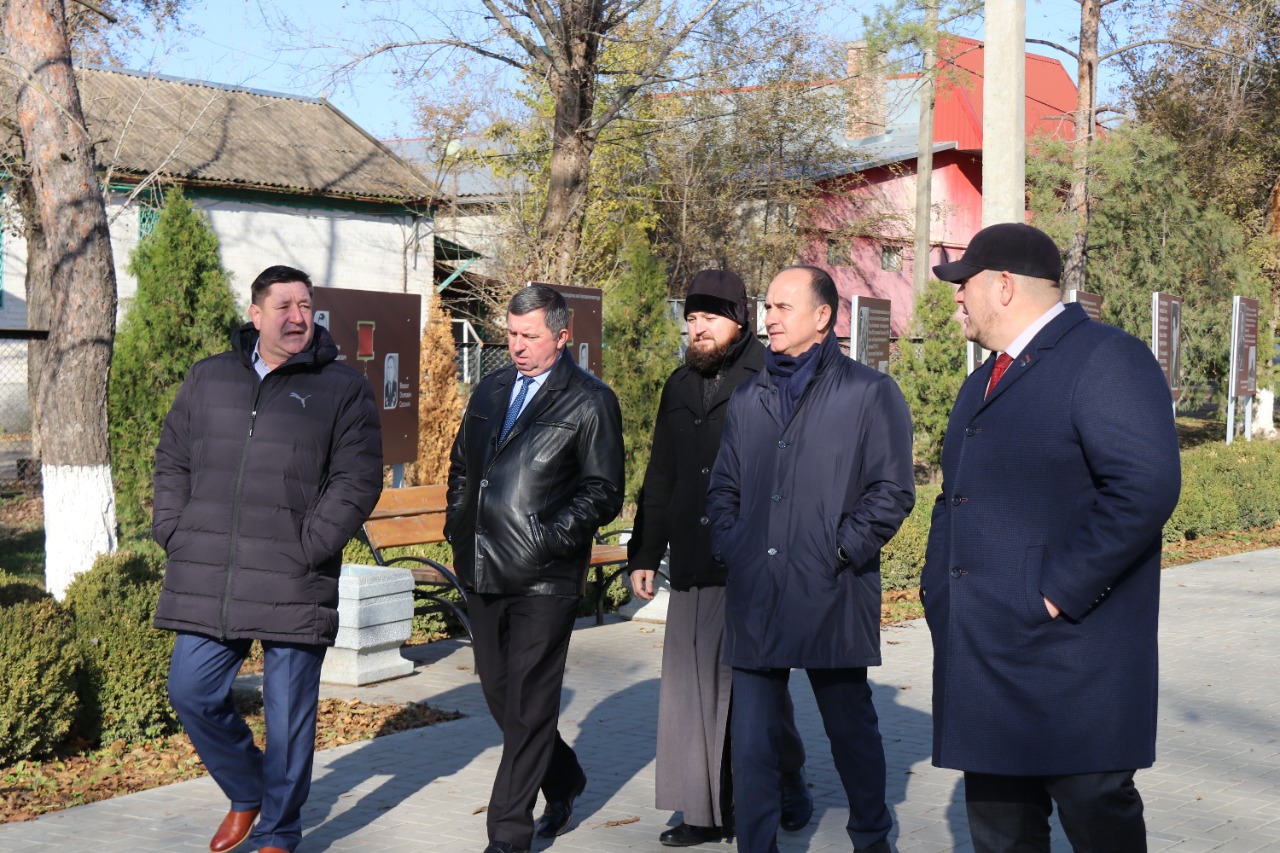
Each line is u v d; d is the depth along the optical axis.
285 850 4.50
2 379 23.89
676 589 4.82
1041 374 3.35
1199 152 30.06
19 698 5.57
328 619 4.55
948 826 5.09
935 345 15.16
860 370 4.39
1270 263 29.80
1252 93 28.52
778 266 31.53
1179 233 27.05
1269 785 5.77
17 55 7.73
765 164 31.41
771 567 4.26
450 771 5.76
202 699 4.52
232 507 4.47
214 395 4.56
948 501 3.50
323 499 4.52
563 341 4.81
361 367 10.12
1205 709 7.22
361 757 5.98
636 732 6.50
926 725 6.71
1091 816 3.30
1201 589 11.85
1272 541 15.40
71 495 7.79
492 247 30.05
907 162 36.19
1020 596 3.30
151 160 23.20
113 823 4.98
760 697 4.31
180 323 11.13
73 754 5.93
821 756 6.12
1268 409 29.69
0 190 16.42
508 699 4.61
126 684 6.08
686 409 4.88
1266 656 8.77
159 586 6.82
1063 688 3.26
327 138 28.42
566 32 17.28
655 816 5.20
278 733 4.51
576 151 17.80
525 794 4.56
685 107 27.83
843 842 4.91
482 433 4.79
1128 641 3.28
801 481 4.29
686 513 4.79
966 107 38.34
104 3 16.55
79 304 7.80
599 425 4.71
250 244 25.88
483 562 4.64
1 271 24.12
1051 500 3.31
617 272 22.88
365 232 27.78
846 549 4.21
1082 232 25.20
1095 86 25.62
